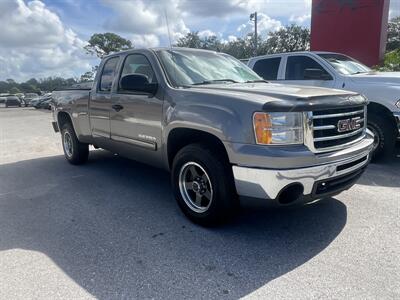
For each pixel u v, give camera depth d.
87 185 5.31
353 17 11.90
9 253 3.24
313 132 3.05
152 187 5.14
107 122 5.07
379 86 5.95
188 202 3.81
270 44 40.41
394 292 2.53
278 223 3.73
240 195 3.21
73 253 3.21
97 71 5.38
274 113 2.96
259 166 2.98
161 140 4.04
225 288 2.64
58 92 6.71
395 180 5.11
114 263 3.02
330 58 7.15
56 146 9.16
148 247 3.29
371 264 2.90
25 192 5.08
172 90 3.87
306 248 3.21
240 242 3.35
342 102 3.28
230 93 3.39
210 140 3.51
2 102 64.38
